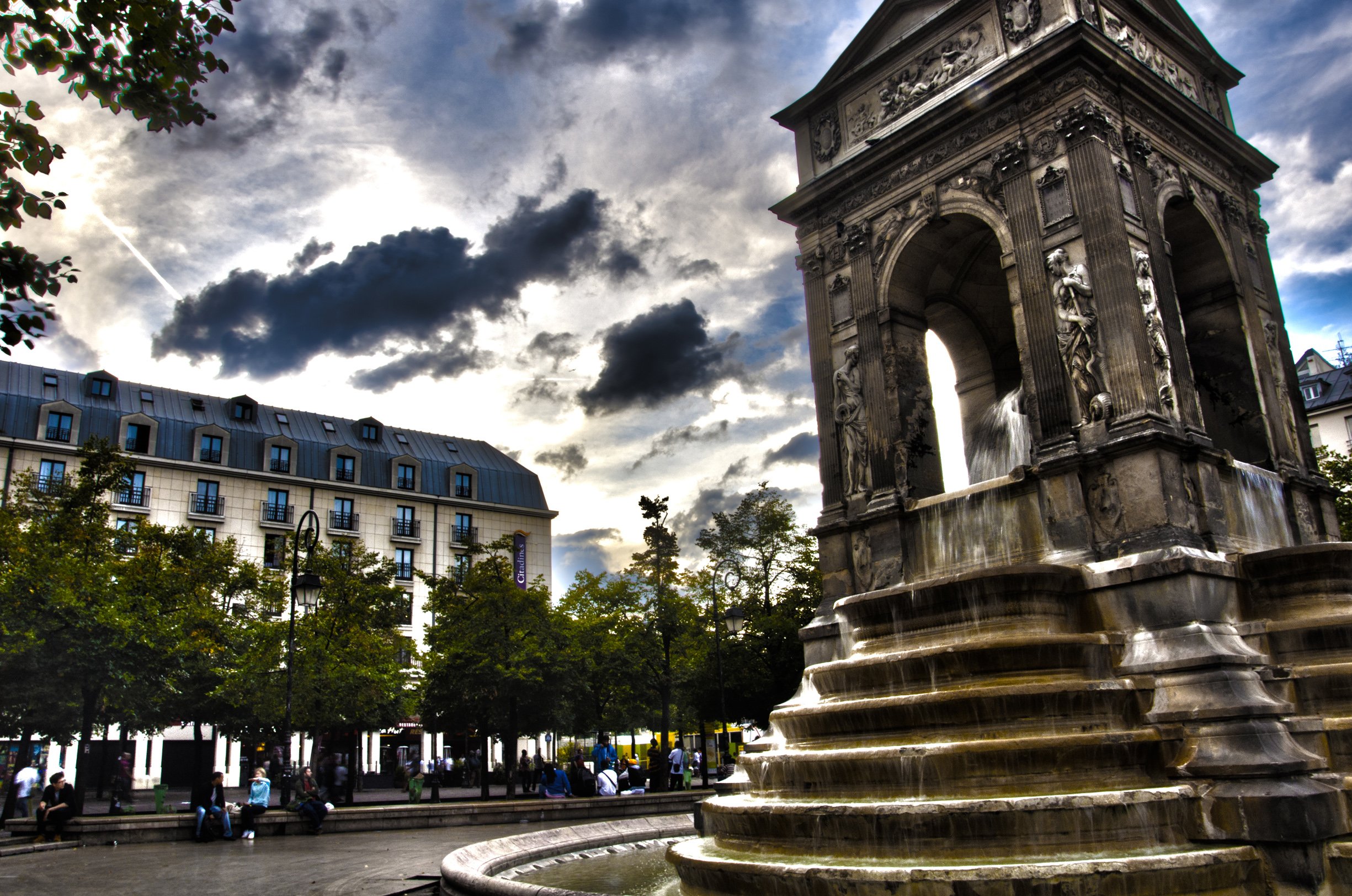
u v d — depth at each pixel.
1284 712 13.68
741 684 44.12
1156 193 22.28
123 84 11.34
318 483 76.38
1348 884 11.40
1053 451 20.11
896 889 10.00
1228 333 24.19
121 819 26.08
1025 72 21.97
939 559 21.70
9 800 31.95
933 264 25.28
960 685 14.57
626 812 31.69
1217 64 26.80
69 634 28.91
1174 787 12.24
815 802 12.78
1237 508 20.27
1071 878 9.87
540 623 42.38
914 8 25.72
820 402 25.39
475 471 85.12
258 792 26.64
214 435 73.31
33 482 45.03
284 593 47.03
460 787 62.38
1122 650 16.22
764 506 53.78
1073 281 20.42
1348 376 78.56
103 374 71.44
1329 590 16.91
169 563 40.66
